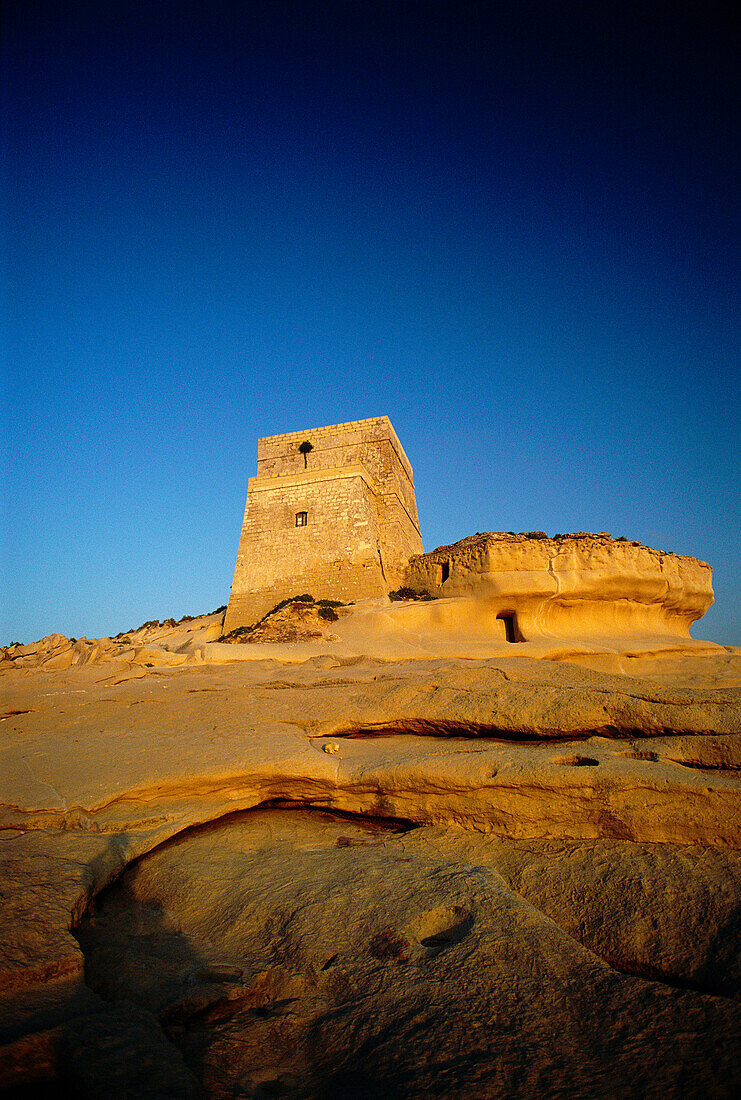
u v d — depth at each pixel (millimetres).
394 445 35344
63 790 7668
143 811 7586
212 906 6066
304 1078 3820
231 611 31141
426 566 28781
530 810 7305
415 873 6191
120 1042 3520
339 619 25031
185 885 6461
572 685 10047
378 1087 3551
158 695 11594
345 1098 3539
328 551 30422
